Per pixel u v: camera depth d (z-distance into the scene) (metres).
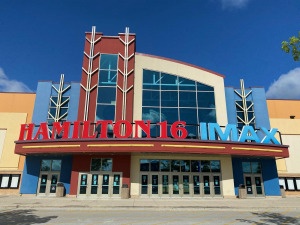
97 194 27.73
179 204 22.00
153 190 28.34
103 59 33.34
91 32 34.25
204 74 33.72
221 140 27.16
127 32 34.56
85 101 31.30
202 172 29.31
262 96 35.41
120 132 29.30
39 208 20.03
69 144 26.52
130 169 28.73
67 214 17.55
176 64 33.81
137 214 17.69
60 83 34.09
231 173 29.42
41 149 26.94
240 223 14.63
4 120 34.94
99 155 28.88
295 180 33.81
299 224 14.39
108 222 14.76
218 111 32.25
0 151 33.62
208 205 21.62
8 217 16.36
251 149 27.69
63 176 29.62
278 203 23.44
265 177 30.91
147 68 33.44
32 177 29.70
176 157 29.45
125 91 31.88
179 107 32.12
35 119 32.62
